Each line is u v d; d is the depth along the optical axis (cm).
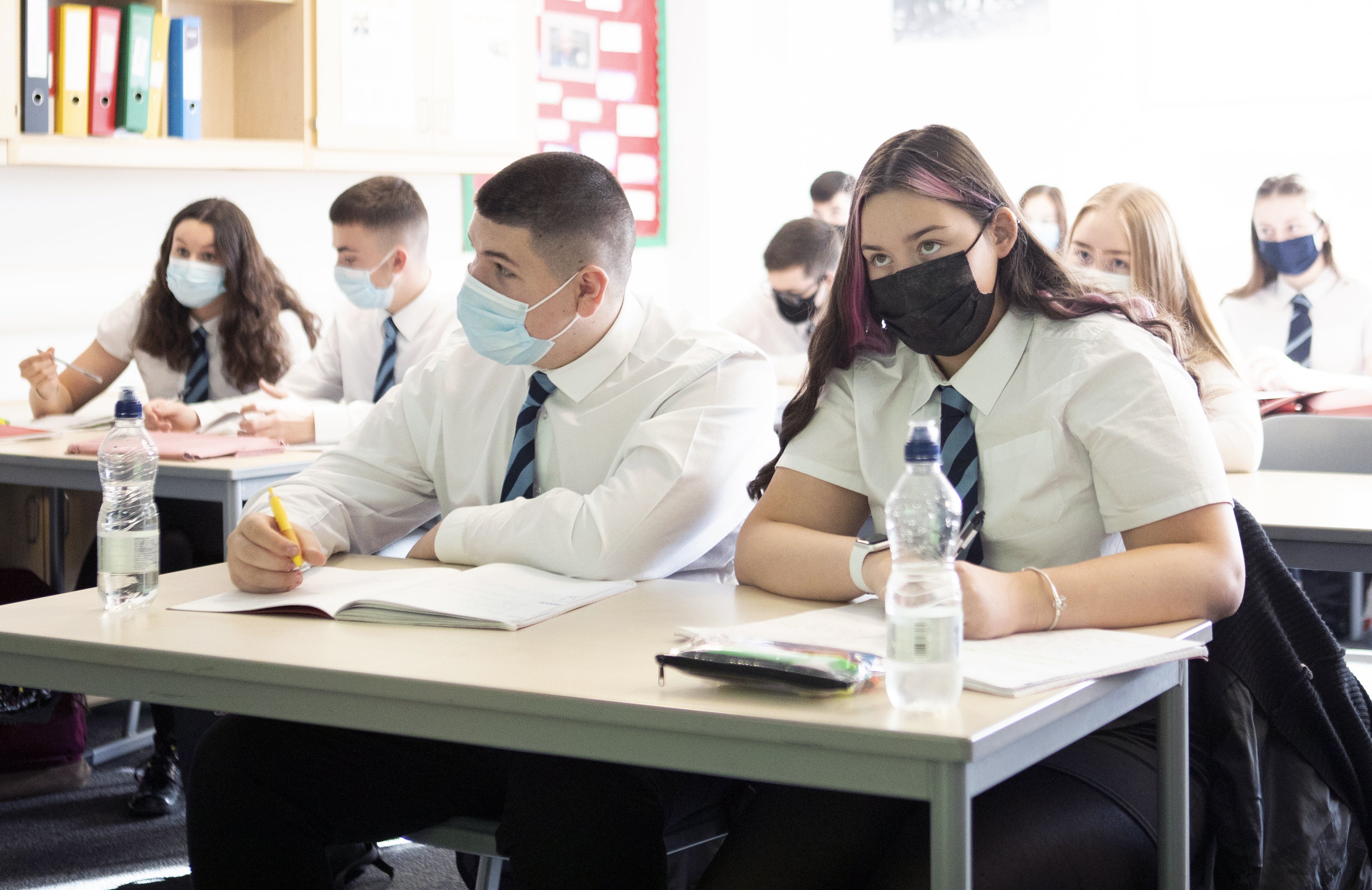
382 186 318
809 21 594
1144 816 139
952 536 131
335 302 440
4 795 281
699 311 609
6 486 319
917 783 102
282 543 153
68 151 336
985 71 558
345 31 400
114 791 289
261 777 147
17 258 370
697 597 158
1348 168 492
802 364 456
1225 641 153
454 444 199
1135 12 523
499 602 148
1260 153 506
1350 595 302
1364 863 156
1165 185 524
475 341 185
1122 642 127
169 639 135
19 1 324
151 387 347
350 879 213
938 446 129
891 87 580
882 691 114
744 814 142
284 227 434
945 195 150
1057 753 144
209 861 148
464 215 507
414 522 203
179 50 358
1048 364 157
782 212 612
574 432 189
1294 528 192
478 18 438
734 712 108
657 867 138
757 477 179
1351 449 267
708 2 588
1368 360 476
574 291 181
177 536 282
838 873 133
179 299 333
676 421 179
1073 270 164
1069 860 129
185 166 363
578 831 135
